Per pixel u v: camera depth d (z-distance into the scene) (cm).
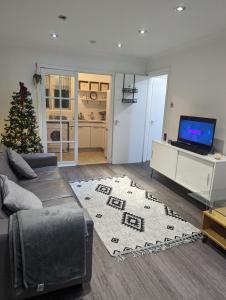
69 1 230
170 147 372
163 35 331
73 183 387
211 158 299
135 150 536
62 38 370
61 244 150
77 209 163
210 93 341
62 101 467
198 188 316
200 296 172
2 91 421
